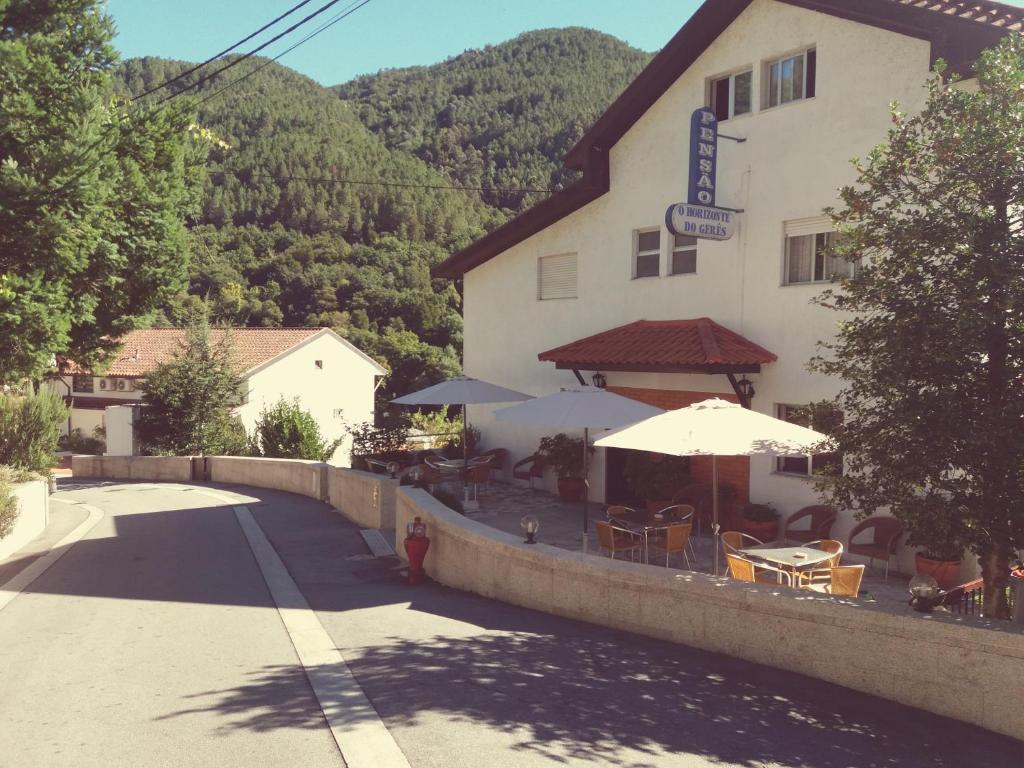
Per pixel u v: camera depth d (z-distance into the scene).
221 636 7.80
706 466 14.16
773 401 13.04
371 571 11.54
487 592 9.55
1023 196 5.82
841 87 12.07
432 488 14.83
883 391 6.27
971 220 5.87
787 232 12.99
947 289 6.18
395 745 5.04
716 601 6.97
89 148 11.34
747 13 13.53
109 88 13.38
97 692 6.10
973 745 5.08
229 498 21.36
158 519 17.22
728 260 13.86
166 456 27.98
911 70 11.16
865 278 6.47
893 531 10.80
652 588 7.47
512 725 5.36
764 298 13.21
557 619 8.27
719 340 13.14
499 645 7.28
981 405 5.93
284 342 42.06
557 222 17.53
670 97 14.97
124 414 29.25
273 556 12.70
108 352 15.87
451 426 31.45
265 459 24.42
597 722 5.43
